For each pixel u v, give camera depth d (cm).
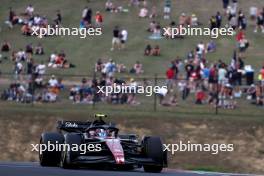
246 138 14000
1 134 14662
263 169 12988
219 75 17112
